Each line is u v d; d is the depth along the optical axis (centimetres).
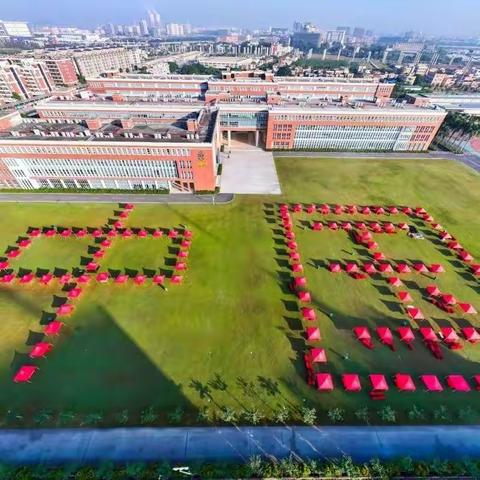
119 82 15525
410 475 3653
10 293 6031
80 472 3553
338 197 9400
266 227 7994
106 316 5588
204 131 9469
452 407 4412
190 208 8625
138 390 4509
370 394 4497
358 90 15925
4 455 3862
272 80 15875
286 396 4469
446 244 7581
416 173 10956
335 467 3631
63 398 4412
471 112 15725
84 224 7938
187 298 5959
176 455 3859
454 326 5616
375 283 6419
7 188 9238
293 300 5975
